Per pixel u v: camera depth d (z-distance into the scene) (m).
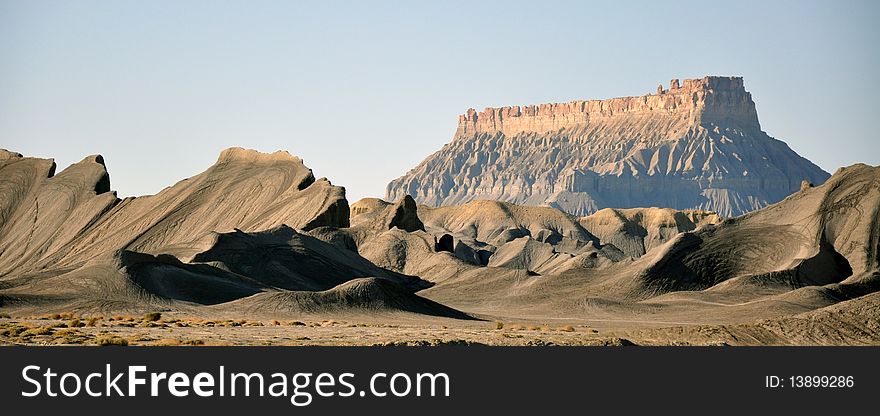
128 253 187.00
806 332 112.56
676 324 168.88
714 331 115.19
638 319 192.50
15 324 123.75
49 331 105.50
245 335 108.62
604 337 111.69
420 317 165.25
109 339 91.94
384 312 168.62
